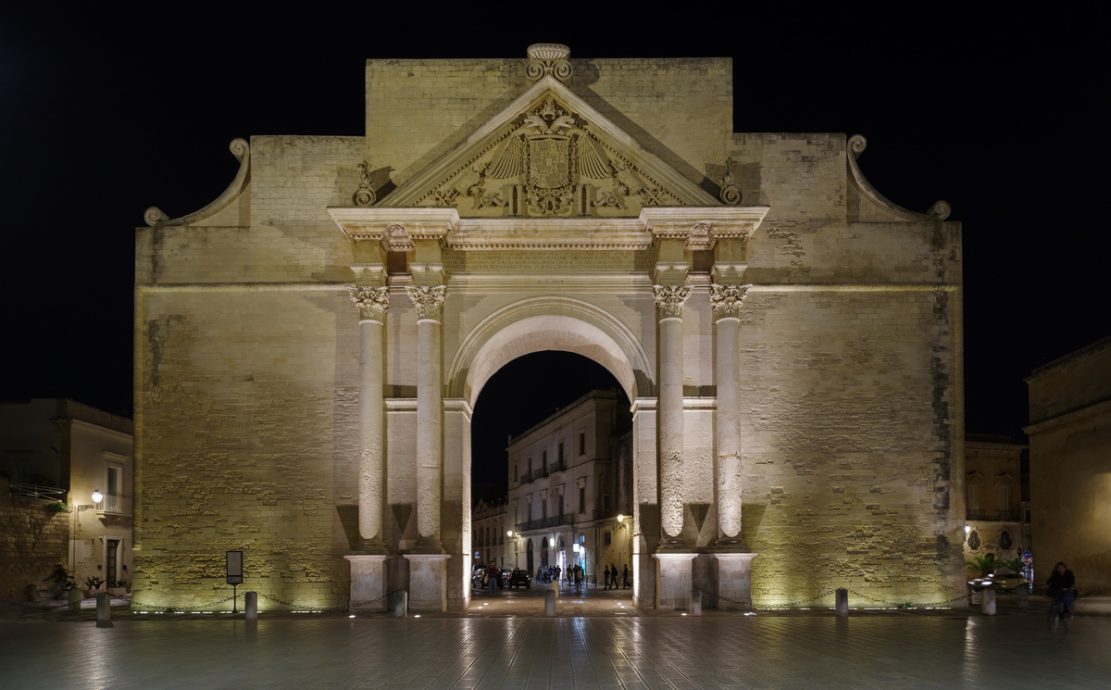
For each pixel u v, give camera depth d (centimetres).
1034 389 4347
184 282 3134
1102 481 3750
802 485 3064
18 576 3916
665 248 3000
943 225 3166
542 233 3055
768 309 3128
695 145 3159
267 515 3052
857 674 1566
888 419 3094
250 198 3172
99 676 1594
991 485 6156
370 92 3184
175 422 3094
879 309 3138
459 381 3073
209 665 1709
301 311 3128
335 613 2919
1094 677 1535
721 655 1820
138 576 3039
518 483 8531
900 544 3048
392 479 3025
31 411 4509
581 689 1426
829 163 3189
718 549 2906
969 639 2109
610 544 6312
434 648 1956
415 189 2992
